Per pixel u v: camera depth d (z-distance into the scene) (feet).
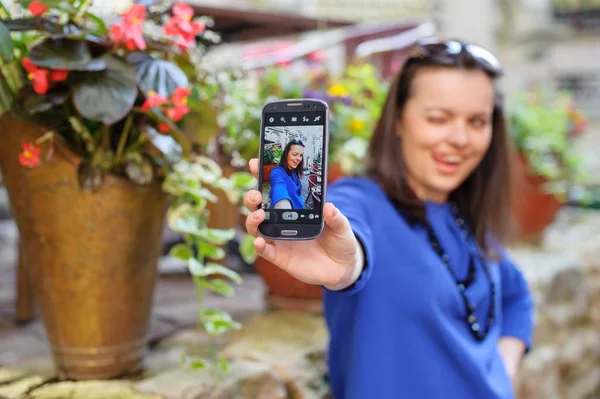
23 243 3.47
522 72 17.88
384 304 3.39
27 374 3.68
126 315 3.53
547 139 7.89
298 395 3.96
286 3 13.79
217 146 5.28
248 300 5.96
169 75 3.25
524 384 6.10
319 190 2.43
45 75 2.97
